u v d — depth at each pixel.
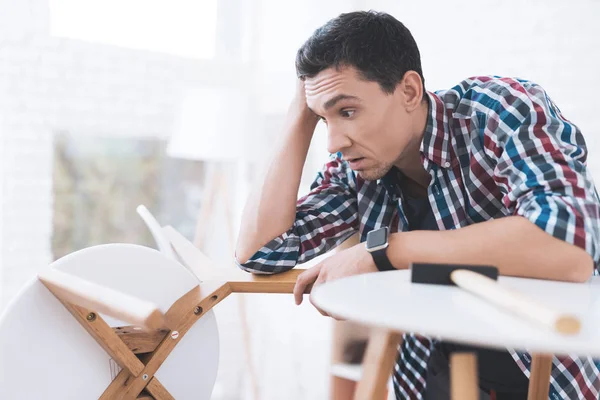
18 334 0.91
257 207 1.18
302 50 1.03
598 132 2.42
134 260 1.02
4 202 2.53
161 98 2.85
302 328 2.92
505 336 0.53
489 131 1.02
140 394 0.98
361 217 1.25
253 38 3.04
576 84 2.48
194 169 3.12
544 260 0.83
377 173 1.07
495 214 1.09
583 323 0.59
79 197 2.89
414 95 1.04
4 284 2.53
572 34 2.50
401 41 1.03
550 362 0.92
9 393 0.91
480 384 1.15
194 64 2.92
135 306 0.69
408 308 0.61
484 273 0.73
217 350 1.09
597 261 0.93
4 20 2.51
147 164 3.03
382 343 0.64
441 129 1.08
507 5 2.71
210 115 2.62
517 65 2.68
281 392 2.86
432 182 1.12
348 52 0.98
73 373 0.96
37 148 2.58
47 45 2.59
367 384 0.64
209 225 3.02
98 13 2.71
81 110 2.67
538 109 0.98
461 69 2.89
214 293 1.04
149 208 3.04
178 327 0.99
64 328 0.95
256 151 2.71
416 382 1.27
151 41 2.85
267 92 3.06
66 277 0.87
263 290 1.08
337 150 1.03
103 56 2.71
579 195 0.87
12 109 2.53
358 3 3.22
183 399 1.06
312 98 1.02
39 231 2.59
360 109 1.00
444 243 0.89
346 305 0.62
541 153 0.92
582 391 1.08
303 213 1.25
